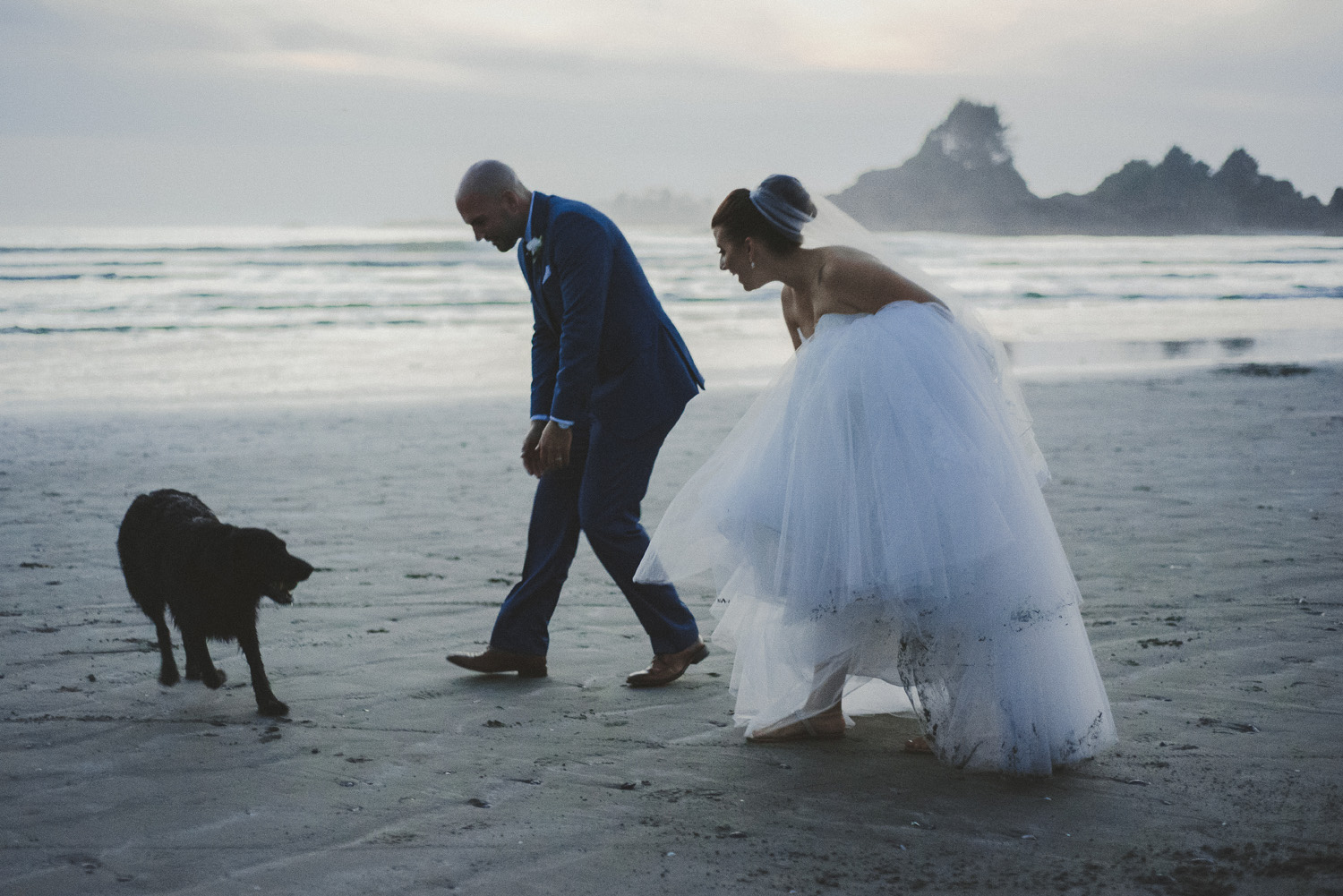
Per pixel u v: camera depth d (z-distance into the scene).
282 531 6.45
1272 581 4.97
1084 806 2.72
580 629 4.59
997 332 23.55
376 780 2.97
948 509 2.83
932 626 2.91
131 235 104.19
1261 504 6.74
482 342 20.88
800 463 3.03
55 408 12.03
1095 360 18.20
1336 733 3.17
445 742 3.28
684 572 3.38
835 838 2.56
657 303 3.95
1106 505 6.81
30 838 2.59
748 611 3.38
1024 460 3.03
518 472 8.52
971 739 2.93
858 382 2.99
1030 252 72.38
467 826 2.66
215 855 2.50
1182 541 5.82
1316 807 2.66
